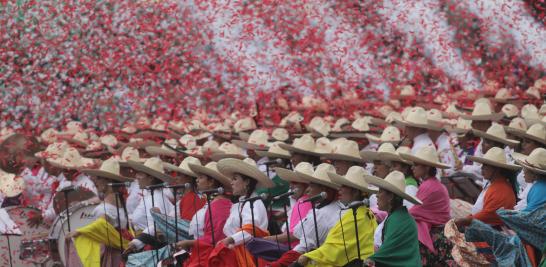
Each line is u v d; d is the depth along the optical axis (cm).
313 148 3875
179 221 3578
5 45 6131
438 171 4344
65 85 6194
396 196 2906
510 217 3012
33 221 4250
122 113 6222
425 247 3328
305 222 3103
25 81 6150
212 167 3509
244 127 5256
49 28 6184
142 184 3803
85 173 4072
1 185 4362
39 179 4572
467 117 4681
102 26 6244
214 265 3297
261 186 3391
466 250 3128
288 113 5875
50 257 4084
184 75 6284
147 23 6303
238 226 3341
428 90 6250
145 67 6278
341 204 3128
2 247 4175
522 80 6091
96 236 3738
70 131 5488
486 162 3375
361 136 4828
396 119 4838
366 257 2967
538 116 4669
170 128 5516
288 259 3106
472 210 3544
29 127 6100
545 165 3106
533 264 3031
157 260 3534
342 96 6100
